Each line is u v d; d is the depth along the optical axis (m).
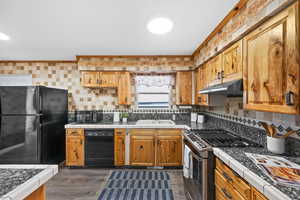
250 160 1.15
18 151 2.44
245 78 1.33
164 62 3.13
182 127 2.77
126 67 3.12
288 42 0.91
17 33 2.09
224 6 1.49
